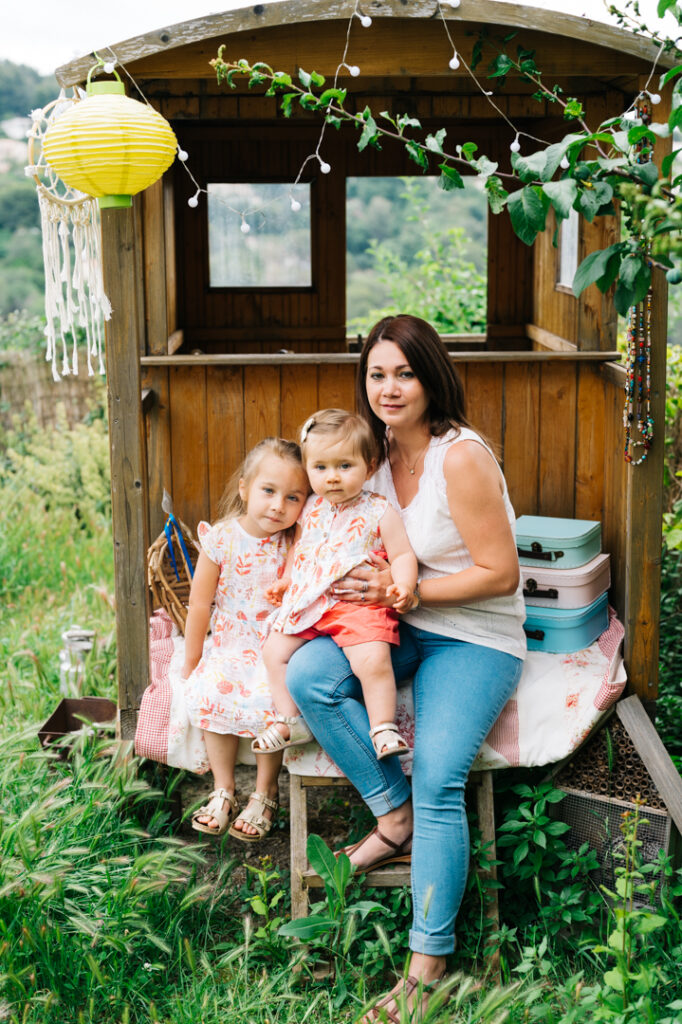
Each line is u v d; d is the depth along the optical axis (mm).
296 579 3076
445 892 2762
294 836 3074
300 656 2953
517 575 3020
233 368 4020
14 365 8789
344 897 2936
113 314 3229
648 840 3080
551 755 3123
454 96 4180
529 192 2584
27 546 6750
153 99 4035
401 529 3047
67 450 8156
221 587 3311
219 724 3146
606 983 2537
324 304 5602
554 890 3168
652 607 3457
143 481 3322
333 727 2904
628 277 2568
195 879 3158
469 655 3029
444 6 3230
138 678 3400
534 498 4137
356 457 3002
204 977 2836
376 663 2896
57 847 3070
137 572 3350
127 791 3240
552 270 5055
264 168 5434
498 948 2902
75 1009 2742
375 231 18422
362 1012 2561
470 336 6062
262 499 3164
